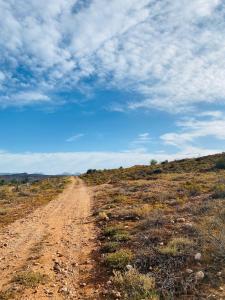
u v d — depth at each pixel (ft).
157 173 214.69
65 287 30.22
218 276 28.14
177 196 79.51
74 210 81.97
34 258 39.58
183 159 277.03
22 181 325.62
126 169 310.65
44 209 84.79
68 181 239.91
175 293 26.35
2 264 37.81
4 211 79.51
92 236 50.34
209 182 104.47
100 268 34.99
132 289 27.86
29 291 29.53
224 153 252.21
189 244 35.50
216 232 39.27
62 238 50.03
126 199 87.20
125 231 48.19
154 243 39.27
